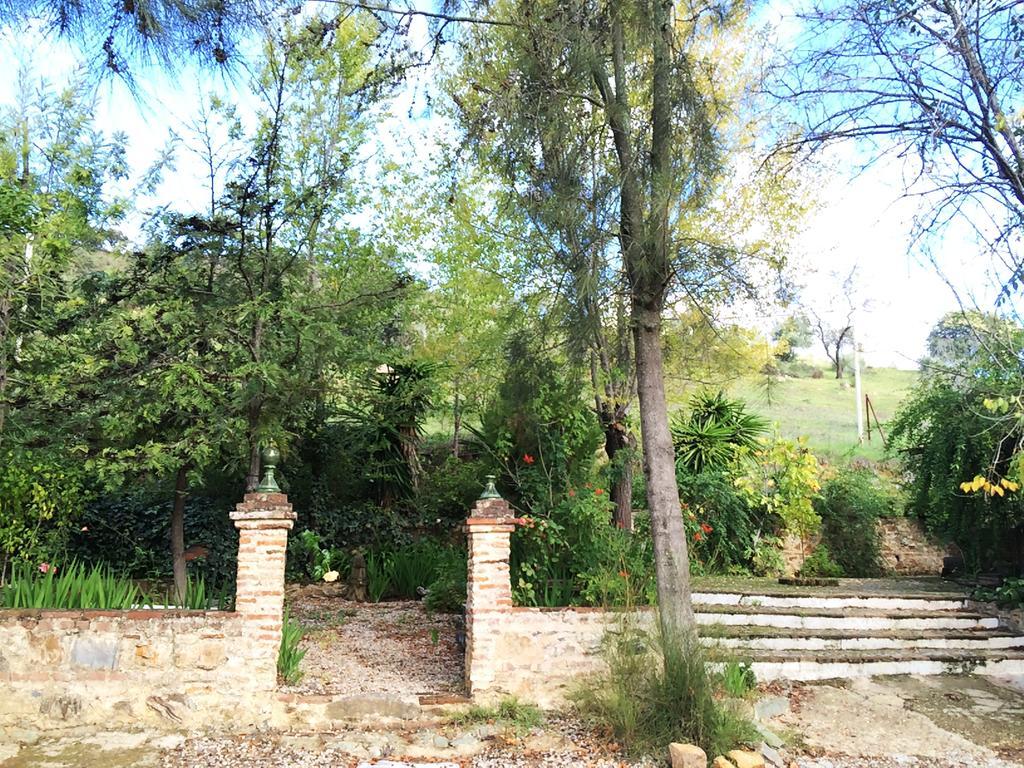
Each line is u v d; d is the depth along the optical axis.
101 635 6.00
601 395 9.79
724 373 10.16
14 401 8.16
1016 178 6.17
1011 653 8.27
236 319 7.93
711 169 6.72
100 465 7.73
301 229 9.23
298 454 11.97
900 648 8.30
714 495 11.84
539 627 6.55
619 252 6.78
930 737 6.36
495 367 12.44
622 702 5.80
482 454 12.24
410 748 5.68
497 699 6.33
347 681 6.92
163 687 5.98
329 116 11.88
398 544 12.56
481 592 6.52
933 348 9.38
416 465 13.33
